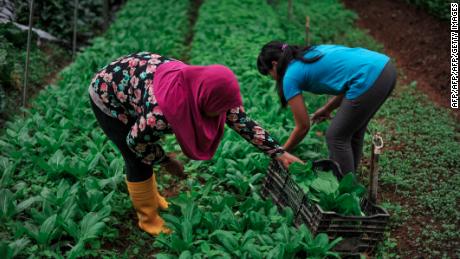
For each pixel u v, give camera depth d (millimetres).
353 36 8602
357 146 4211
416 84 6883
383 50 8234
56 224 3590
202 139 3039
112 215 3977
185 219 3621
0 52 6016
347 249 3570
